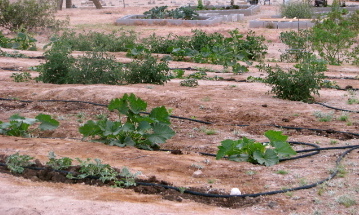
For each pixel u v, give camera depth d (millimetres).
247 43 23172
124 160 7848
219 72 19156
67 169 7020
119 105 8953
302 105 12453
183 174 7406
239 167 7672
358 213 5703
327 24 24469
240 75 18312
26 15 29922
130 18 35531
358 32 27688
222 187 6688
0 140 8656
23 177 6688
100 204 5551
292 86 13008
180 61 22375
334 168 7398
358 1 47562
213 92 13977
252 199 6230
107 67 15586
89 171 6797
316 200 6098
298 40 22750
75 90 13805
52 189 6176
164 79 15633
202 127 10688
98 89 13859
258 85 15516
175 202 6043
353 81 17156
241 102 12703
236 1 53438
